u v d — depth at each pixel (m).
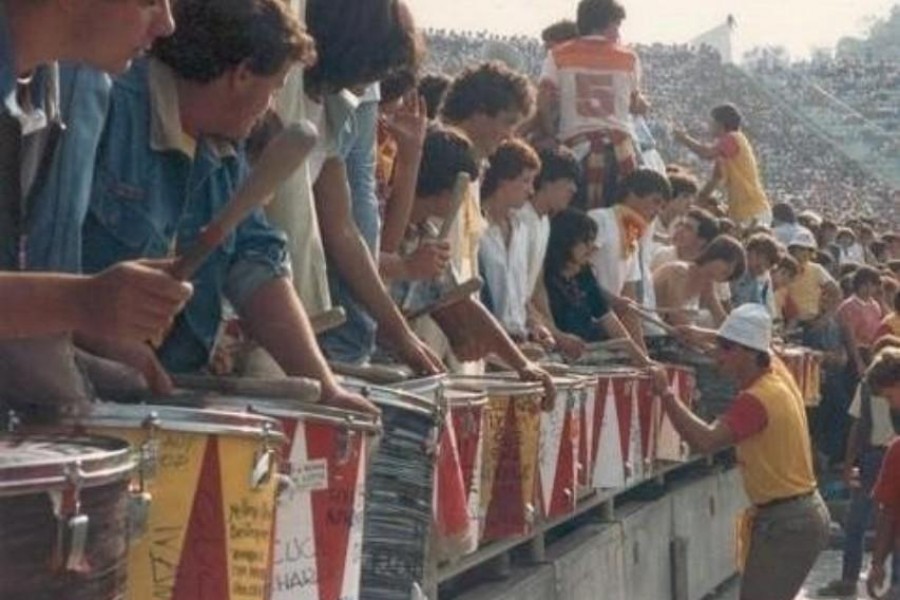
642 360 14.41
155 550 4.83
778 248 22.11
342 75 7.55
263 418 4.95
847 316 26.80
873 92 82.50
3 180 5.43
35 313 4.59
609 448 12.66
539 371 9.83
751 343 14.57
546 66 16.80
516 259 11.91
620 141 16.70
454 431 8.14
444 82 12.05
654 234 18.62
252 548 4.95
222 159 6.33
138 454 4.59
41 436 4.52
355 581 5.63
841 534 23.62
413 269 9.23
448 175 9.99
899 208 66.88
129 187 6.11
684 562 16.56
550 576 11.72
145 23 5.13
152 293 4.62
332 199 7.91
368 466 5.95
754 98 73.75
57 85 5.54
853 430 20.47
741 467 14.82
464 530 7.94
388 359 8.84
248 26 6.06
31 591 3.97
